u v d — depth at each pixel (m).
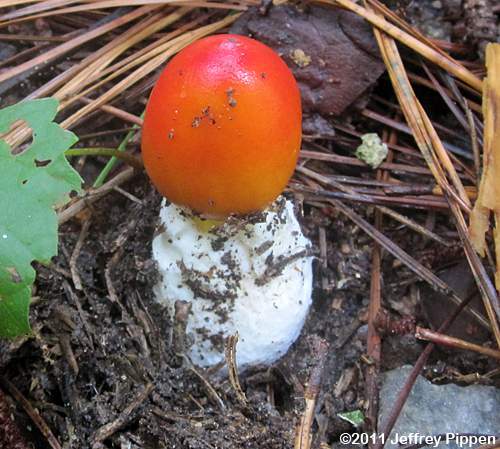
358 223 0.18
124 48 0.20
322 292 0.18
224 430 0.15
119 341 0.16
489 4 0.20
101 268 0.17
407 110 0.18
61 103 0.18
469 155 0.19
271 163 0.13
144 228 0.17
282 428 0.15
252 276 0.15
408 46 0.19
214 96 0.12
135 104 0.19
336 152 0.20
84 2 0.20
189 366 0.16
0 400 0.14
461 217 0.17
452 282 0.18
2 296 0.13
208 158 0.13
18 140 0.17
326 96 0.19
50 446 0.15
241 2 0.20
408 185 0.19
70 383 0.15
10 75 0.19
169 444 0.14
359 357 0.17
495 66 0.18
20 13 0.20
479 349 0.16
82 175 0.19
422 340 0.17
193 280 0.15
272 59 0.13
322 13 0.19
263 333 0.16
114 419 0.15
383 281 0.18
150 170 0.14
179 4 0.20
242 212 0.14
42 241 0.13
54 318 0.16
